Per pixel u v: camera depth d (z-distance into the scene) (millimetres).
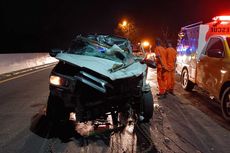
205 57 8273
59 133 5695
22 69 19016
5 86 11312
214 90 7375
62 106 5754
